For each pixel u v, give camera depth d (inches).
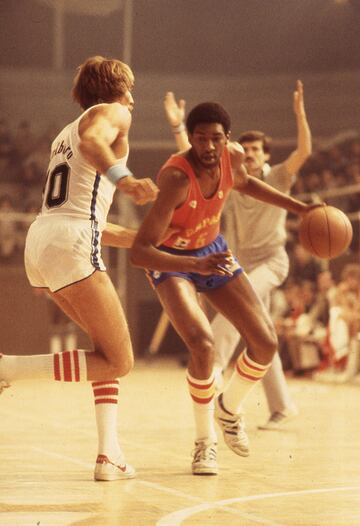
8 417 395.2
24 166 1063.6
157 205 225.1
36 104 1131.9
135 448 294.5
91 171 216.4
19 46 1169.4
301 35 1160.8
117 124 207.6
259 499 202.2
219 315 333.4
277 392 349.4
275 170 347.6
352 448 292.4
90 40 1190.9
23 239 893.2
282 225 356.8
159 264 214.8
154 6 1186.0
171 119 300.5
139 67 1190.9
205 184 233.1
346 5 1139.3
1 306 781.9
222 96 1139.3
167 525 173.5
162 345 1016.9
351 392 544.1
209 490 214.8
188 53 1190.3
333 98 1099.3
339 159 933.2
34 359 210.5
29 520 179.2
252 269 356.2
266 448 292.4
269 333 250.8
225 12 1180.5
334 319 638.5
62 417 395.9
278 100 1118.4
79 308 213.9
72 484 222.8
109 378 215.6
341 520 178.5
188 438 322.0
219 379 323.0
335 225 253.6
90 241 214.4
